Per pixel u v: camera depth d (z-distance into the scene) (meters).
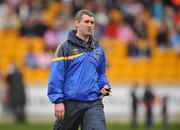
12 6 72.69
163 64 70.31
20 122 58.06
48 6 73.75
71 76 19.98
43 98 63.50
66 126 20.20
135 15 73.94
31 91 63.41
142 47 70.00
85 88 19.92
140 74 69.12
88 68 20.05
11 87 58.31
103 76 20.50
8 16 71.06
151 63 69.88
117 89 64.94
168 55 71.12
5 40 69.44
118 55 69.38
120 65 68.94
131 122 54.84
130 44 69.50
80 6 72.62
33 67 65.81
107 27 71.44
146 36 71.75
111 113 64.38
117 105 64.69
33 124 55.88
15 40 69.50
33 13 71.88
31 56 65.81
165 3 77.69
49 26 70.69
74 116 20.02
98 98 20.16
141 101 55.09
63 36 68.94
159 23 74.81
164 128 52.09
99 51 20.34
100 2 74.31
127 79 68.06
